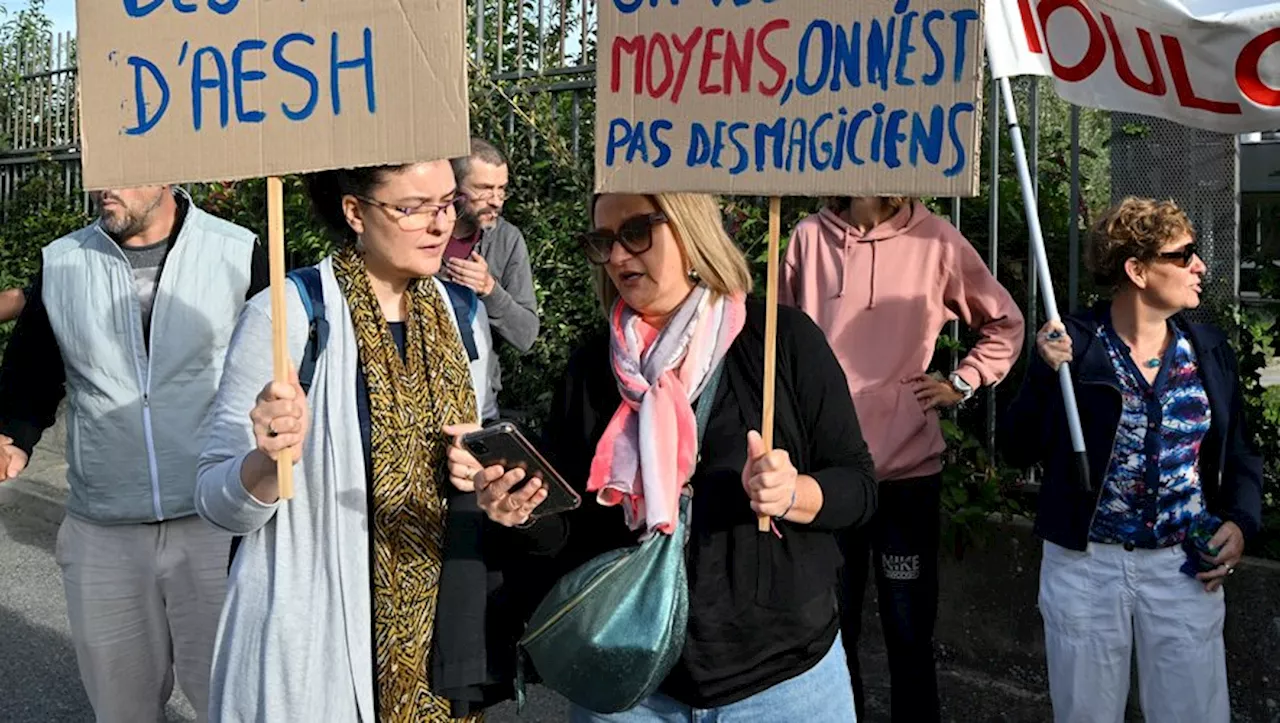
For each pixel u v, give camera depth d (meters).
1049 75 3.68
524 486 2.21
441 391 2.49
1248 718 3.92
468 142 2.13
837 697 2.36
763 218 4.93
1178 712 3.15
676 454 2.26
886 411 3.71
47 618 5.32
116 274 3.42
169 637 3.50
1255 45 3.43
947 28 2.12
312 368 2.39
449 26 2.12
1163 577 3.12
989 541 4.32
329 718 2.35
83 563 3.40
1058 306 4.68
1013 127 3.64
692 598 2.26
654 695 2.37
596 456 2.34
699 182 2.29
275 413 2.14
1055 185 4.80
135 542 3.39
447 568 2.41
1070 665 3.25
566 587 2.26
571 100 5.83
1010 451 3.46
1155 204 3.15
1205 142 4.25
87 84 2.34
